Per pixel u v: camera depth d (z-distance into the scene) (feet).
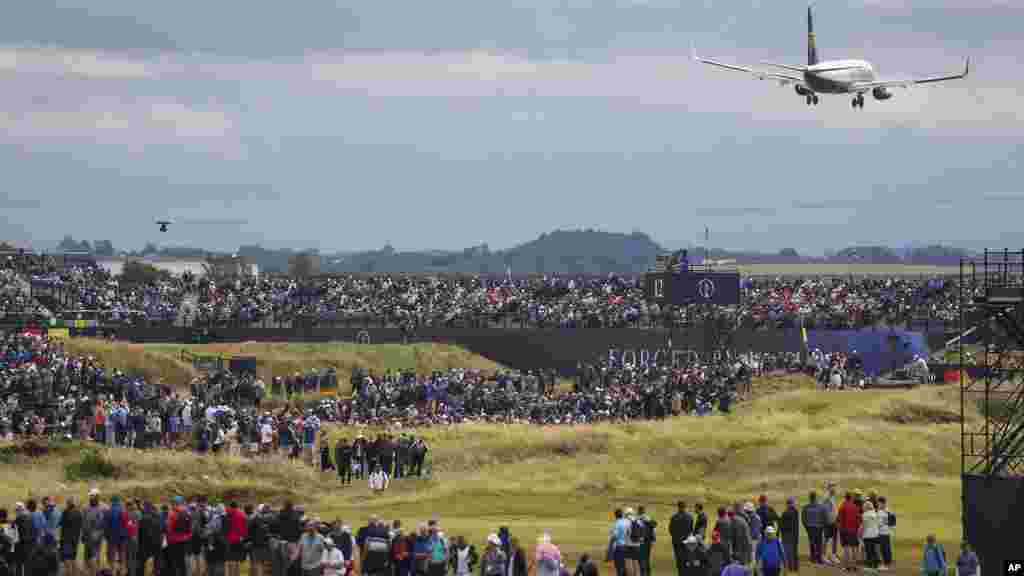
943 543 357.41
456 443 503.61
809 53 635.66
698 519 285.84
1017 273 324.39
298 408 588.50
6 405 476.13
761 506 308.40
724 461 498.28
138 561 281.54
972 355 643.45
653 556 331.57
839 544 358.02
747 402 628.28
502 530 268.82
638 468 479.82
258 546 277.85
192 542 278.26
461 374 637.30
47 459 433.89
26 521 268.62
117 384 527.81
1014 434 333.42
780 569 279.28
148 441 469.57
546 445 504.84
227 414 492.95
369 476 444.96
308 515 388.57
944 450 502.79
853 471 483.51
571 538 349.82
